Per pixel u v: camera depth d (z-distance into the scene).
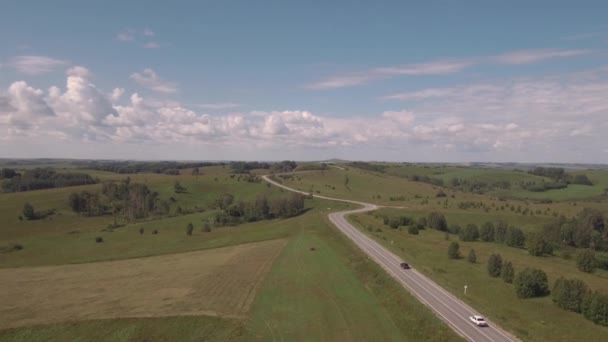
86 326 59.75
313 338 54.09
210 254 106.38
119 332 58.16
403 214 164.62
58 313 64.62
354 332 55.19
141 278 84.19
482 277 78.06
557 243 129.38
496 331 51.41
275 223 157.88
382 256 90.88
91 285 80.19
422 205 196.12
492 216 161.25
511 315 58.31
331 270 83.50
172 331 58.06
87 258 113.00
